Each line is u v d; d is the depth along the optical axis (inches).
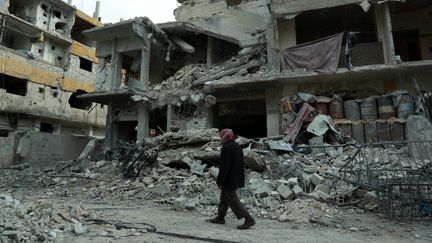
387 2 566.3
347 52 556.7
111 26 739.4
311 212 254.4
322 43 579.8
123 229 206.7
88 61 1315.2
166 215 262.7
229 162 218.7
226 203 227.6
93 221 224.8
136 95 702.5
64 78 1160.8
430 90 551.2
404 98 509.7
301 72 582.6
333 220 238.5
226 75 663.1
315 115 525.3
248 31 729.6
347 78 582.9
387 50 563.8
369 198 272.1
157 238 186.5
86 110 1249.4
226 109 708.7
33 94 1048.2
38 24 1101.7
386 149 375.2
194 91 684.7
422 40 651.5
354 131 514.6
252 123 858.8
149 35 749.9
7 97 960.3
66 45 1205.7
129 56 836.0
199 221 238.7
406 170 268.4
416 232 206.8
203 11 844.6
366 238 192.2
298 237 191.3
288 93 620.1
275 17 617.3
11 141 823.1
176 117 701.9
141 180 425.1
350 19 668.7
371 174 268.7
